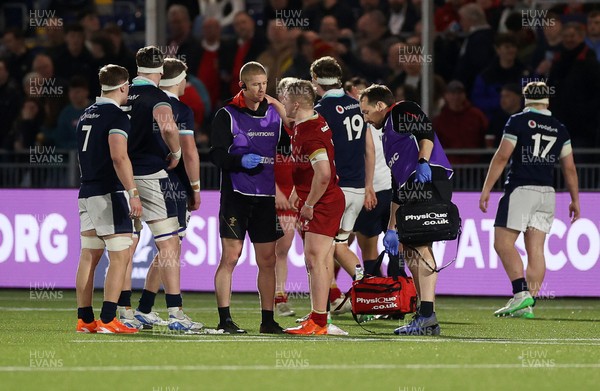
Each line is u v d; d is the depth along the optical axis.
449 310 41.25
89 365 24.44
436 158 31.03
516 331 33.19
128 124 30.61
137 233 33.62
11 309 41.25
